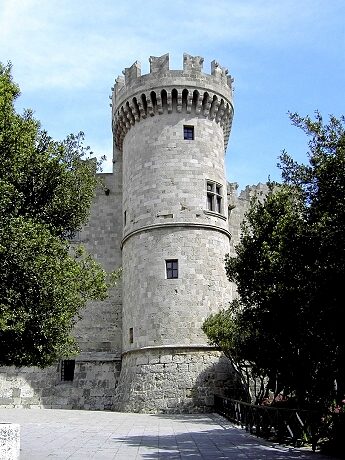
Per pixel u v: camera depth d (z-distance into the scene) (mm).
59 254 15891
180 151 33625
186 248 31750
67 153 18328
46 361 15875
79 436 18578
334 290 13547
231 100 36812
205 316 30875
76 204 17688
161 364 29750
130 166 35094
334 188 13883
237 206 43406
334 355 16531
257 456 14227
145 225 32688
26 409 32438
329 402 18625
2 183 14273
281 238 15141
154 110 34562
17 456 12305
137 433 19594
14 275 14109
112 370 35594
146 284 31594
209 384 29391
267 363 20609
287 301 17641
